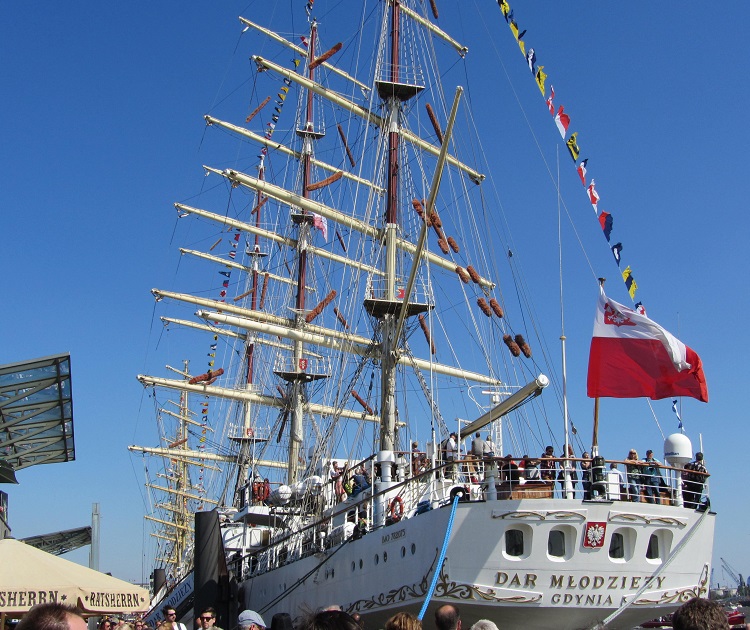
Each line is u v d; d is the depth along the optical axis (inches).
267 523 1486.2
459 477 978.1
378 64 1533.0
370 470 1090.1
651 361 877.2
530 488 816.3
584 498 796.6
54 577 677.9
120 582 745.0
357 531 968.9
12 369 1029.8
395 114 1526.8
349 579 963.3
